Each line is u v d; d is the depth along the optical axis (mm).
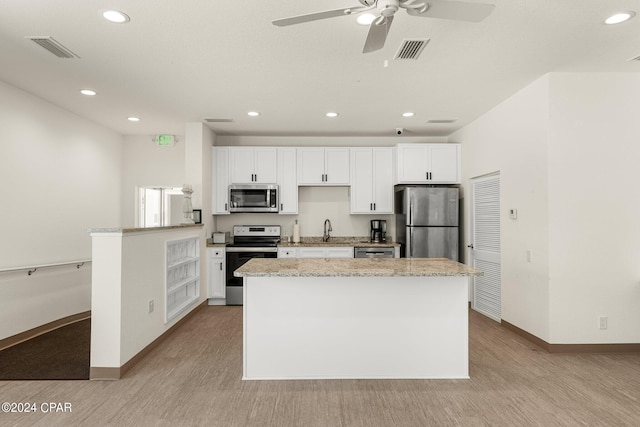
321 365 2799
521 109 3672
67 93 3738
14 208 3617
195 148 4891
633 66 3127
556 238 3270
